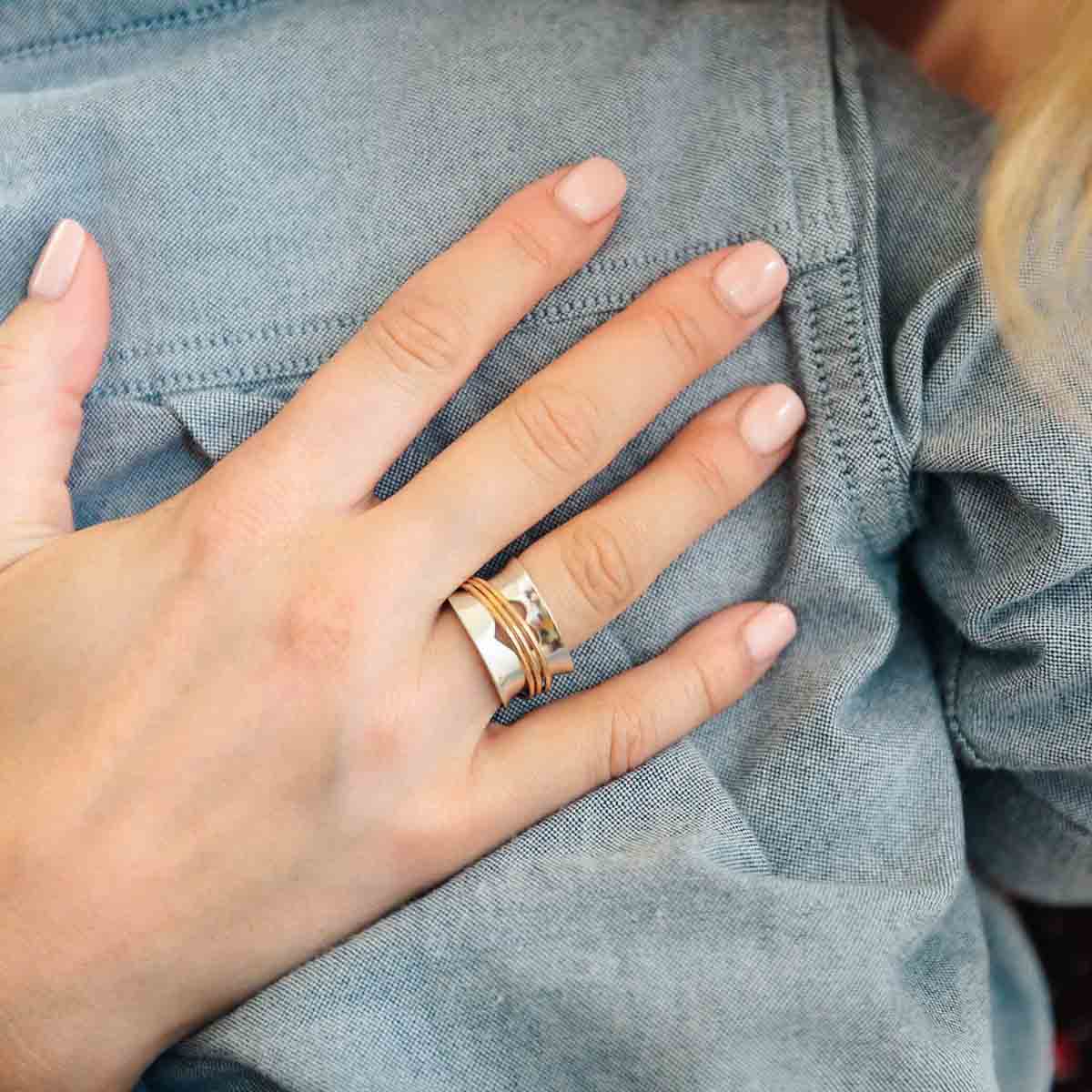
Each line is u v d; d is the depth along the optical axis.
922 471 0.38
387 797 0.37
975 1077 0.37
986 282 0.37
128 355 0.39
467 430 0.39
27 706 0.37
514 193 0.38
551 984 0.37
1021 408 0.37
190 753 0.37
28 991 0.37
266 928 0.38
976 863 0.47
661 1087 0.36
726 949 0.37
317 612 0.37
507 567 0.38
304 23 0.39
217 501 0.37
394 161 0.38
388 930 0.37
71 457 0.39
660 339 0.37
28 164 0.38
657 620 0.39
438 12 0.39
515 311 0.38
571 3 0.39
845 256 0.37
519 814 0.38
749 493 0.38
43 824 0.37
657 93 0.38
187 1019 0.38
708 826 0.38
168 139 0.39
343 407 0.37
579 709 0.38
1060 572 0.37
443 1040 0.37
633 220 0.38
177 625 0.37
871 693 0.40
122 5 0.40
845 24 0.39
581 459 0.37
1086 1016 0.58
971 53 0.43
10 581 0.38
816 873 0.39
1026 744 0.39
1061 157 0.37
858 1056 0.37
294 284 0.38
